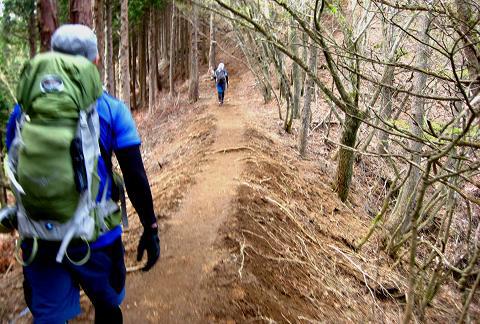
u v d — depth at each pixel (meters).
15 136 2.05
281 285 4.59
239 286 4.02
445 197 5.94
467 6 4.21
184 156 11.03
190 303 3.76
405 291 5.89
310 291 4.91
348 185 9.44
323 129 14.74
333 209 8.70
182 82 33.47
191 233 5.24
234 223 5.40
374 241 7.77
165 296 3.87
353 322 4.73
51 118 1.88
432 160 3.05
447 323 5.43
